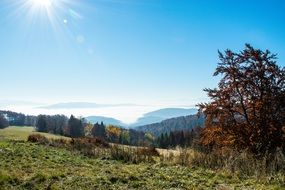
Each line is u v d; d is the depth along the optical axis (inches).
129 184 498.3
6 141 1274.6
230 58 864.3
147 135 5989.2
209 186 492.7
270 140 800.3
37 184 476.7
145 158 818.8
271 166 558.3
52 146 1219.9
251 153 732.0
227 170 587.2
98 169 639.8
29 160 724.0
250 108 848.9
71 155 908.6
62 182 495.8
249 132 829.8
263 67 834.8
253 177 537.0
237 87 852.0
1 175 501.4
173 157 785.6
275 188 464.1
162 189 474.6
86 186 476.4
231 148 778.8
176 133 3538.4
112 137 5541.3
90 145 1136.8
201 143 860.6
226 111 869.8
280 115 820.0
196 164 681.0
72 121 5812.0
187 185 496.1
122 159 838.5
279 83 833.5
